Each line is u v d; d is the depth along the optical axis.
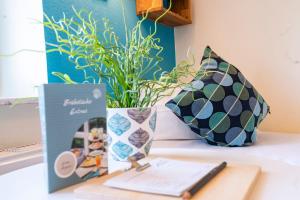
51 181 0.54
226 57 1.98
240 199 0.44
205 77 1.20
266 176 0.60
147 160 0.75
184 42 2.11
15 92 1.16
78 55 0.81
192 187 0.48
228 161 0.75
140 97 0.84
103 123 0.65
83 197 0.50
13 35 1.16
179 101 1.11
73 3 1.23
